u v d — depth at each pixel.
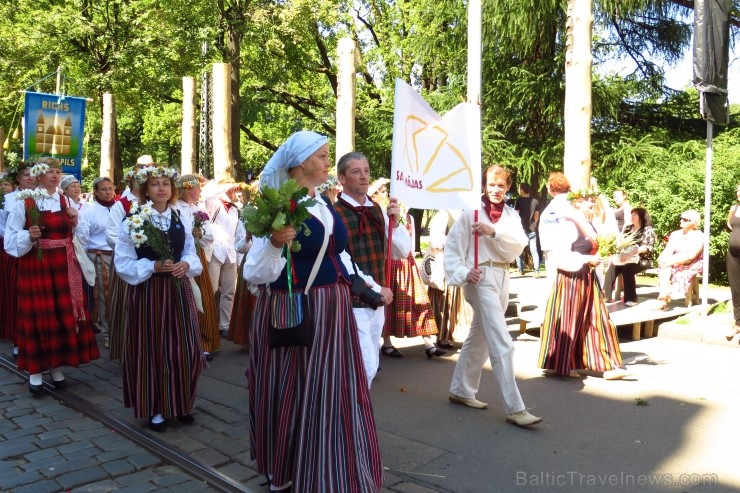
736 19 14.48
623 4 14.34
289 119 24.34
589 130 7.14
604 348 5.18
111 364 5.98
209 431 4.12
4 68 17.97
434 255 6.40
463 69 16.25
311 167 2.96
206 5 18.39
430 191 4.07
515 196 15.84
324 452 2.80
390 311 6.05
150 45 18.12
